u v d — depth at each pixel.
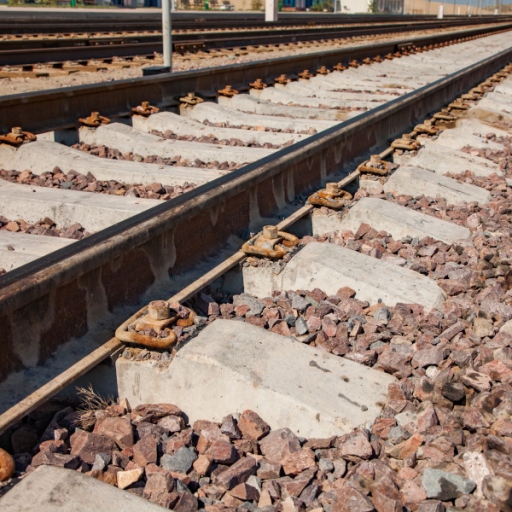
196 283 3.95
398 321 3.97
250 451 2.88
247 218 4.97
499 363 3.42
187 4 88.94
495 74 17.47
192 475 2.70
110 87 8.41
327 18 51.25
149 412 3.03
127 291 3.58
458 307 4.15
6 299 2.69
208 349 3.16
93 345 3.19
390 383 3.29
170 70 12.90
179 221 3.95
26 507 2.22
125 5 79.50
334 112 10.23
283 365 3.21
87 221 5.20
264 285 4.40
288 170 5.70
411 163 7.93
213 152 7.10
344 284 4.28
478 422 2.96
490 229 5.82
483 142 9.23
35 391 2.80
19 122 7.09
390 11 119.12
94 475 2.60
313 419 2.94
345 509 2.46
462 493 2.57
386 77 16.61
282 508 2.51
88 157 6.75
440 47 28.52
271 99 11.79
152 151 7.35
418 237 5.40
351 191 6.84
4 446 2.80
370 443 2.81
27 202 5.35
